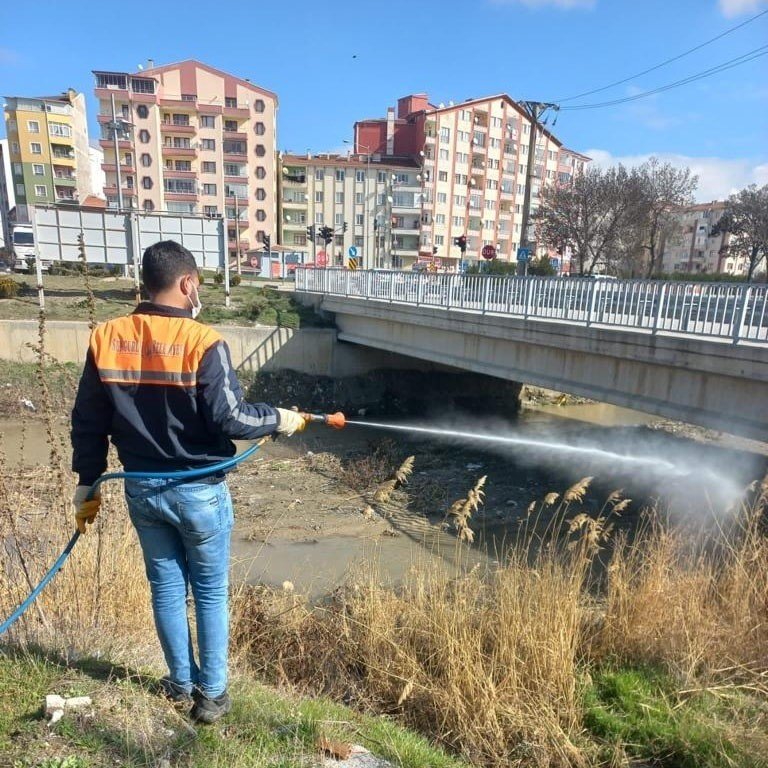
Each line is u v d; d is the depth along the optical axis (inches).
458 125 2596.0
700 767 109.0
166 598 89.5
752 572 157.6
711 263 3312.0
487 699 120.5
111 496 158.1
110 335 79.4
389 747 98.5
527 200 933.8
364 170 2497.5
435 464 540.1
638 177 1389.0
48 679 98.5
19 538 138.1
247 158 2342.5
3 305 774.5
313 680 143.9
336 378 829.2
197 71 2288.4
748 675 133.4
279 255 2208.4
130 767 78.5
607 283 408.8
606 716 122.6
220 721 93.4
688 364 343.3
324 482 479.8
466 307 569.3
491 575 181.9
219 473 84.4
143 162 2229.3
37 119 2395.4
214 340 78.3
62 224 808.3
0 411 585.6
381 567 306.2
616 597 153.1
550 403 853.2
